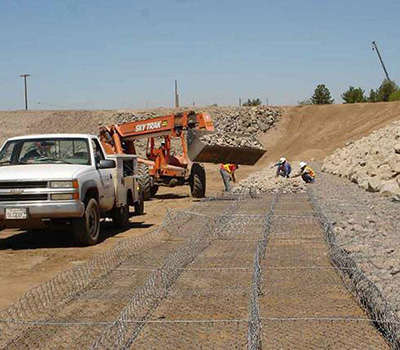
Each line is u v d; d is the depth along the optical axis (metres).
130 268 7.89
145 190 19.39
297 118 54.50
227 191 19.64
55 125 55.06
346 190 16.67
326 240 9.15
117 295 6.55
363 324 5.34
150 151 20.53
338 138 47.91
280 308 5.88
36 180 9.73
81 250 10.03
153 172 19.84
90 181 10.42
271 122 54.19
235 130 53.28
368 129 47.22
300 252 8.64
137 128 20.09
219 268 7.59
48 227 10.23
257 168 39.41
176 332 5.20
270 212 12.09
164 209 16.91
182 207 17.31
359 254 7.79
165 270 7.40
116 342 4.91
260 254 8.42
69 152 11.11
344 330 5.17
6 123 55.12
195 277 7.21
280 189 17.81
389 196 14.63
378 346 4.77
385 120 48.25
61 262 9.01
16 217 9.70
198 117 18.91
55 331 5.36
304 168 19.64
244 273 7.39
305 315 5.64
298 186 17.80
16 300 6.75
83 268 7.97
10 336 5.25
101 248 10.23
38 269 8.52
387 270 6.91
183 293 6.49
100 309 6.05
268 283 6.84
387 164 17.17
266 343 4.87
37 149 11.12
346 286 6.61
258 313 5.36
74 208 9.79
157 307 6.02
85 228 10.23
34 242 11.08
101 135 20.50
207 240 9.64
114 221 12.69
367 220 10.69
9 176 9.81
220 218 11.66
